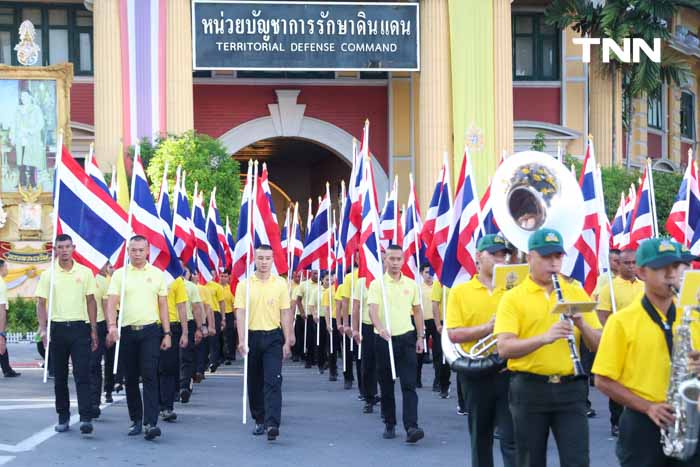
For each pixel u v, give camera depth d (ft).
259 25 123.65
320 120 146.20
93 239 47.93
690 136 184.03
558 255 25.61
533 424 25.89
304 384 70.64
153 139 121.80
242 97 144.56
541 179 29.37
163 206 59.57
